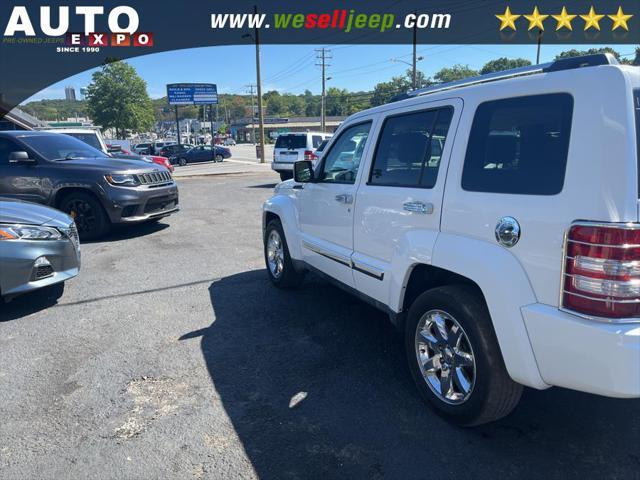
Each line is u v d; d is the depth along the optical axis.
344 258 3.97
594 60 2.36
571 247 2.17
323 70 56.38
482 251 2.56
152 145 43.16
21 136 8.40
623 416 2.98
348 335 4.24
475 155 2.74
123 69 64.12
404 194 3.20
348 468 2.55
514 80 2.61
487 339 2.59
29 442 2.79
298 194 4.90
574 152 2.22
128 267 6.48
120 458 2.64
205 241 8.08
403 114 3.43
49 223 4.83
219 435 2.84
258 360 3.78
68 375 3.56
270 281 5.81
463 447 2.70
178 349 3.98
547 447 2.70
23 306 5.01
